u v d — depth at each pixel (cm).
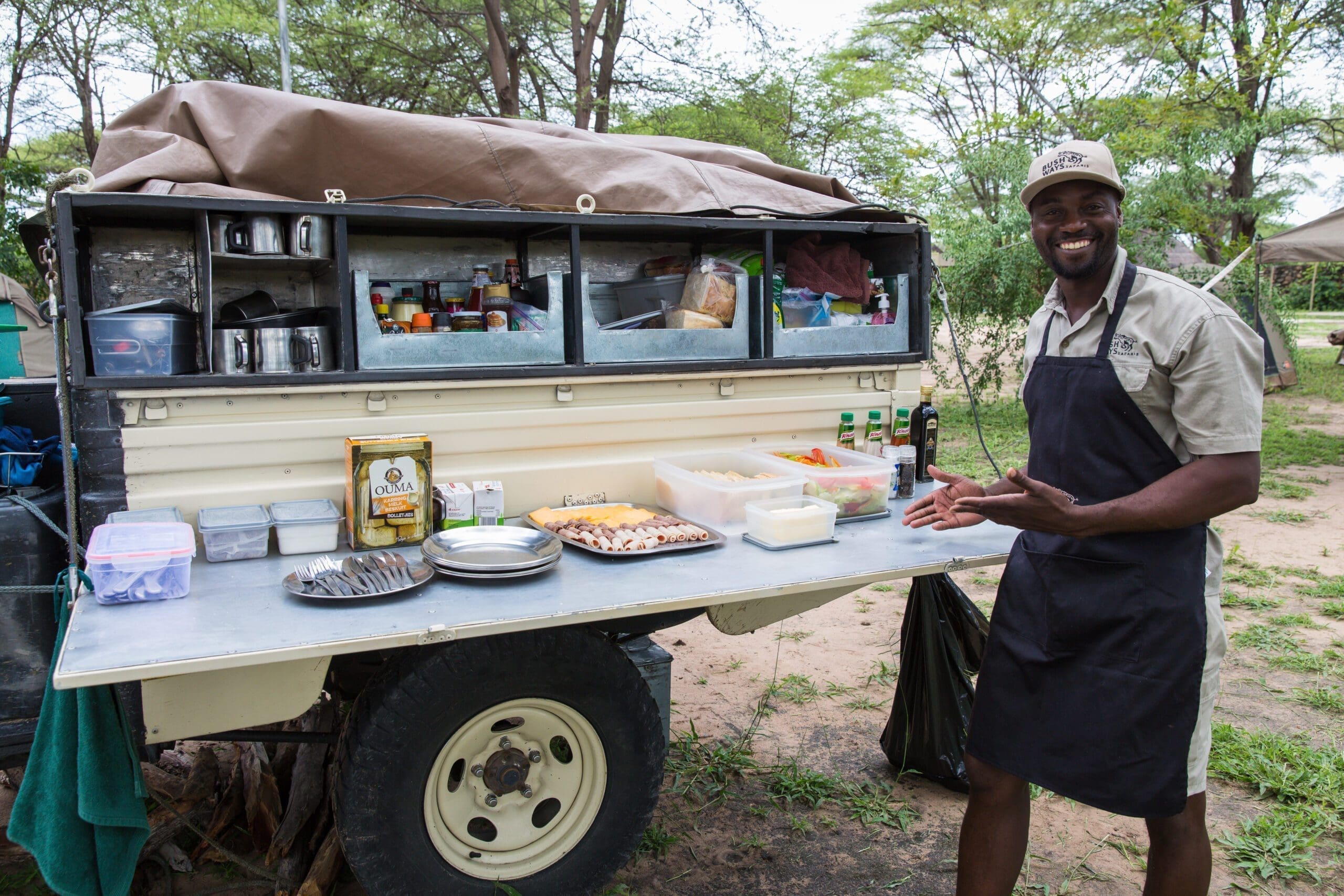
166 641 176
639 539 244
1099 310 201
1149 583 194
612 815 232
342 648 178
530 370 267
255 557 233
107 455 226
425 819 213
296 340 244
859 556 248
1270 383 1375
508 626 192
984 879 220
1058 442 208
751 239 332
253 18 1211
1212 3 1286
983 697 222
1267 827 279
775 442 316
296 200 263
